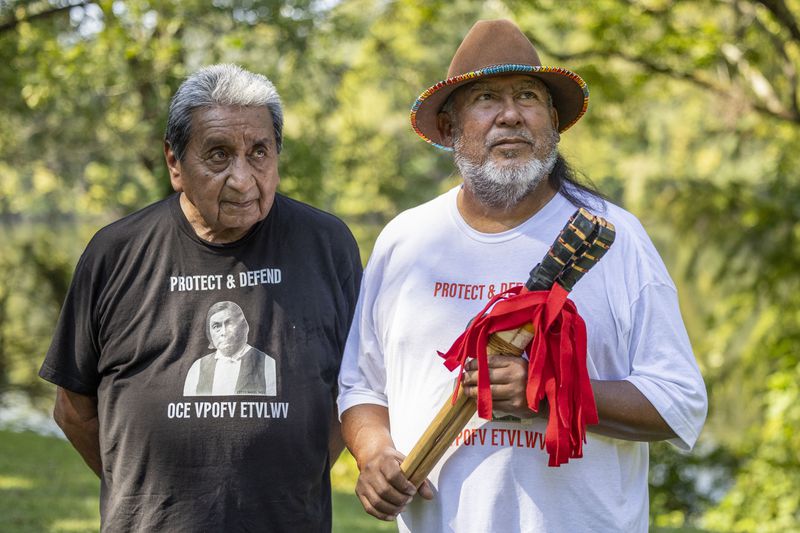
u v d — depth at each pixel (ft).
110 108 34.63
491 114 8.20
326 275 9.48
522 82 8.23
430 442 8.01
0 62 28.22
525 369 7.70
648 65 33.06
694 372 7.94
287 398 8.98
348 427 8.80
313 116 35.32
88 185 46.55
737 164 48.49
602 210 8.35
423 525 8.36
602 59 33.50
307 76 32.86
